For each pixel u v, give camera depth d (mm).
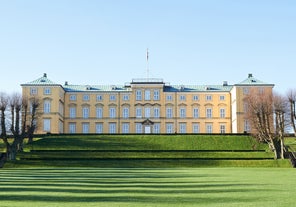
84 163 75438
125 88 141875
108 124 138625
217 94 139500
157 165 74875
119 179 41062
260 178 43250
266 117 96000
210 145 100625
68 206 22078
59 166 72875
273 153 86250
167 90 140250
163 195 27047
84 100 139750
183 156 83812
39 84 132250
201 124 138500
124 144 99750
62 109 137500
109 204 22812
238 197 26109
